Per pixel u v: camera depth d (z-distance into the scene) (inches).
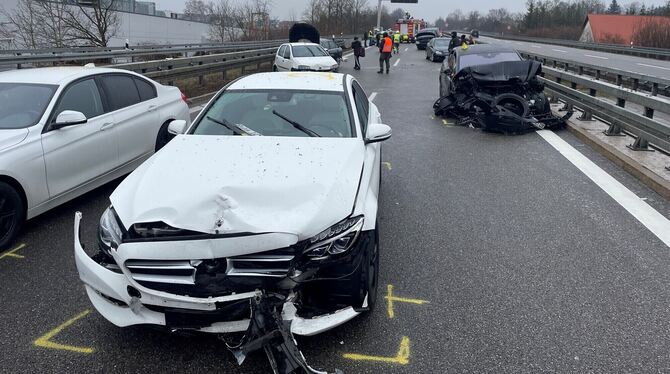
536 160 306.5
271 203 121.4
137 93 253.3
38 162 189.5
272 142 155.9
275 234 112.3
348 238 121.1
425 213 219.1
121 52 673.6
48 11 1107.9
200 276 113.4
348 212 123.8
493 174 277.7
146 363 121.3
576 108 447.5
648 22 1609.3
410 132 391.2
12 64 516.1
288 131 170.9
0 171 174.1
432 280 160.9
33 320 138.2
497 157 314.0
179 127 181.0
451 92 445.1
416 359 123.0
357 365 120.8
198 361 122.0
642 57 1279.5
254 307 109.3
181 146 154.4
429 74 888.9
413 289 155.2
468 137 371.9
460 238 193.5
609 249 183.6
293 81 200.4
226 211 117.5
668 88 334.0
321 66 741.3
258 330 107.0
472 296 151.6
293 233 113.3
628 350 126.5
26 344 128.0
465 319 139.6
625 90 314.7
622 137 341.7
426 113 479.8
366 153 163.2
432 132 390.9
